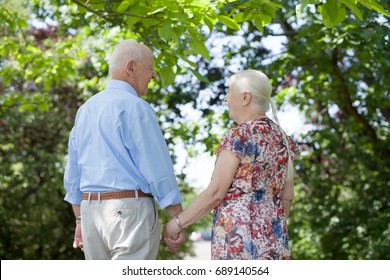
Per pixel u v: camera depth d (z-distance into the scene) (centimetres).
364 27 682
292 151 394
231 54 1072
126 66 396
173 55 521
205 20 464
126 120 379
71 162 407
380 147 1136
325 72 978
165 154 381
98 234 383
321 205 1229
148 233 376
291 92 1065
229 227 365
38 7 909
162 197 375
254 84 380
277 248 367
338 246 1234
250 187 367
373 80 1069
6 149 1502
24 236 1525
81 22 893
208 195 369
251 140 369
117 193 375
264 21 472
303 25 902
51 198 1509
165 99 1183
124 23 564
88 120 390
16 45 848
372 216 1159
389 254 1048
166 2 446
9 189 1491
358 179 1195
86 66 1243
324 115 1259
